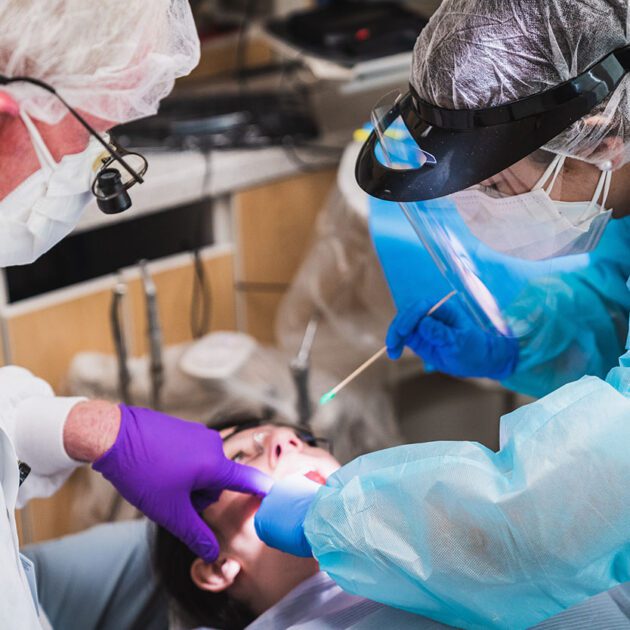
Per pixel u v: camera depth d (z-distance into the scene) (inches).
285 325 87.9
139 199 79.6
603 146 42.4
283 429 61.8
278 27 92.4
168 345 88.0
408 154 44.3
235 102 92.1
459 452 40.5
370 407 83.8
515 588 39.1
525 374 62.4
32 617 39.9
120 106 42.5
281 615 54.7
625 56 41.7
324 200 92.0
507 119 41.5
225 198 86.9
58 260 88.8
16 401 48.8
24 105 40.4
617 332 57.3
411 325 60.6
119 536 67.1
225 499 57.9
